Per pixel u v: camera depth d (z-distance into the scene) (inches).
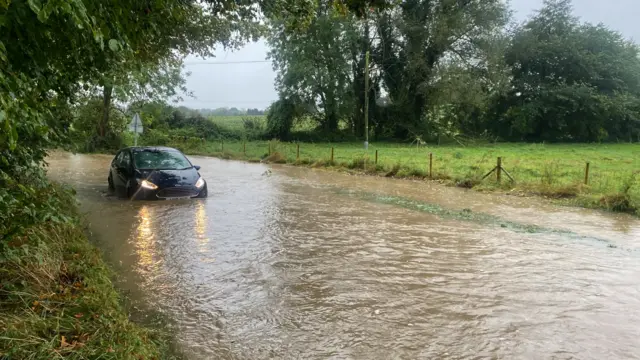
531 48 1955.0
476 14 1622.8
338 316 185.9
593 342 165.2
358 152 1237.7
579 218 410.3
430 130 1840.6
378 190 581.3
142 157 490.0
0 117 96.0
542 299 206.5
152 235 319.3
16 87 109.0
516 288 220.7
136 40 166.9
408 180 697.6
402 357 153.8
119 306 180.2
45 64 136.6
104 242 298.7
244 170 852.0
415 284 224.5
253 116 2114.9
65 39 136.6
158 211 406.9
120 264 252.4
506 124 2068.2
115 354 125.1
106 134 1256.8
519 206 471.5
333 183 654.5
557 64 1996.8
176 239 309.7
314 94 1779.0
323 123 1936.5
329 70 1729.8
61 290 168.6
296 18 346.6
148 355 140.4
